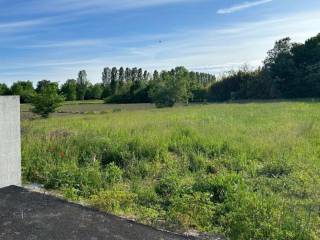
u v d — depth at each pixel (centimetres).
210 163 768
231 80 5022
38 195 543
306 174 660
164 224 455
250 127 1285
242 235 411
